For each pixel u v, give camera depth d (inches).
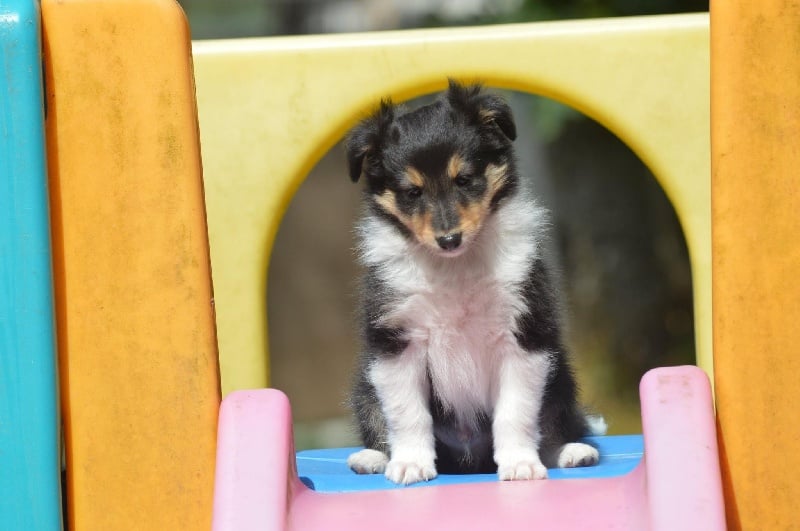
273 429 201.9
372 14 642.2
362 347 275.4
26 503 197.9
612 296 546.9
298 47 301.7
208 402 203.0
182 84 202.2
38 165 197.5
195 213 202.8
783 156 195.2
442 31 304.0
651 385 200.8
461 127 267.7
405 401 257.8
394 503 207.0
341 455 304.7
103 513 202.8
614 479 211.5
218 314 298.5
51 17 201.9
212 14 647.1
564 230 543.5
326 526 197.6
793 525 195.3
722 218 196.5
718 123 196.5
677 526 184.7
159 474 202.5
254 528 191.3
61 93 202.2
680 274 538.3
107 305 203.0
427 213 258.2
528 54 301.1
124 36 202.2
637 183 534.3
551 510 199.5
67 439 203.3
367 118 280.5
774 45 195.2
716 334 198.2
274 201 300.8
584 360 542.0
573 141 528.7
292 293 686.5
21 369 197.8
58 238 202.7
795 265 194.9
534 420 252.5
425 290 258.5
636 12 447.8
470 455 271.0
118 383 203.0
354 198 689.0
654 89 299.3
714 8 196.9
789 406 195.3
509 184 269.4
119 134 202.5
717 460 191.3
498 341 260.5
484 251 259.4
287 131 301.7
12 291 197.5
